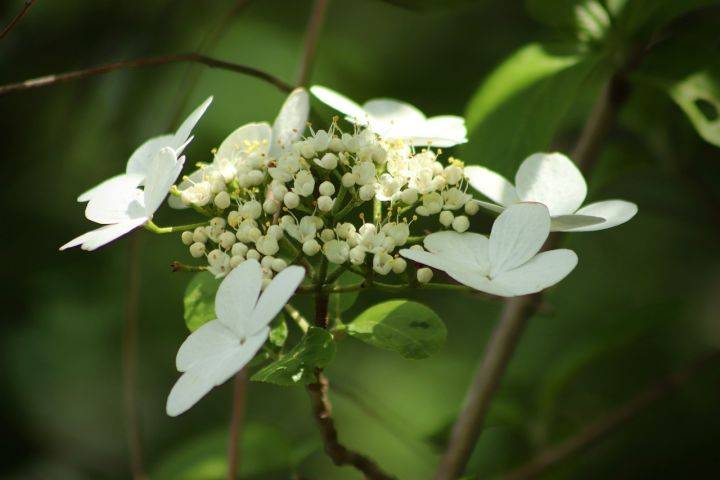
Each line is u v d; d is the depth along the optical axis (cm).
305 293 62
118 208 62
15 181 88
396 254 62
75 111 78
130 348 70
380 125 64
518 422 72
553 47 70
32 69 79
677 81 68
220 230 62
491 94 69
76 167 90
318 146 62
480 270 61
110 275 98
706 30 68
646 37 69
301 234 62
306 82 69
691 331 95
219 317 60
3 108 82
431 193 62
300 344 61
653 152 74
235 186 63
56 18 80
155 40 77
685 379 71
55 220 93
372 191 62
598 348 72
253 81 100
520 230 61
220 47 100
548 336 102
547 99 68
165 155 61
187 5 83
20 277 93
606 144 74
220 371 59
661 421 81
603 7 69
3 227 91
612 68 69
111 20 78
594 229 62
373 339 62
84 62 77
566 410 76
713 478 79
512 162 68
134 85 76
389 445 102
